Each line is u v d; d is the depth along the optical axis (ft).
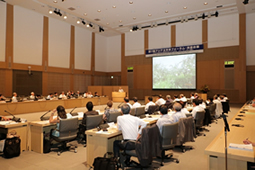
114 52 70.79
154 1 40.42
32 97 35.63
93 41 65.92
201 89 53.06
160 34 60.70
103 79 71.10
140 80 64.95
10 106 30.30
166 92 60.39
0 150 13.91
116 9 44.68
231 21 50.98
